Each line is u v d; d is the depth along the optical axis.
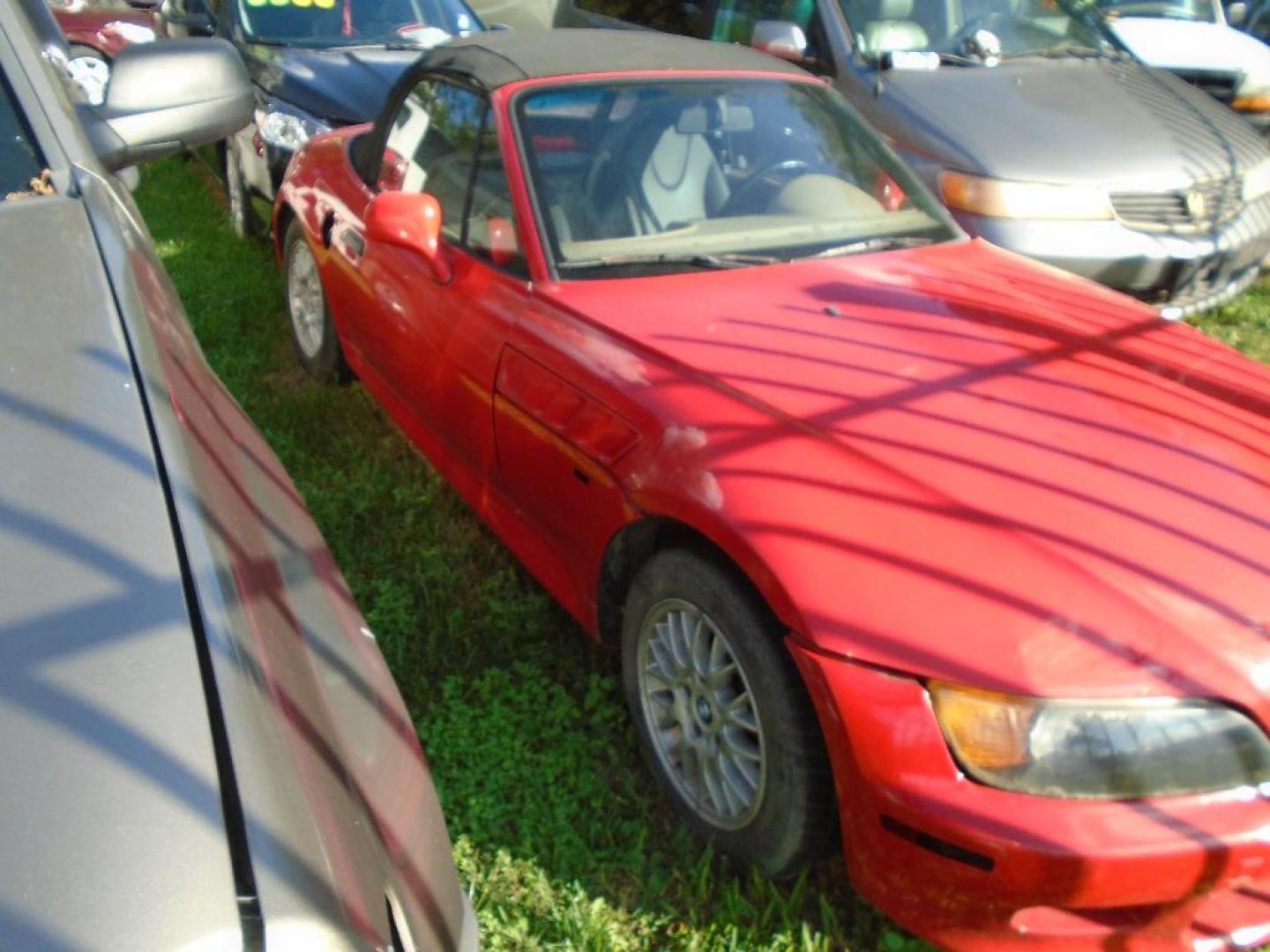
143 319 1.67
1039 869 1.92
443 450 3.64
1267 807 1.98
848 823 2.12
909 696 2.01
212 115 2.68
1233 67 7.30
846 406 2.54
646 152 3.44
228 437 1.77
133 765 1.00
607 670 3.24
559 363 2.91
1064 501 2.28
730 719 2.42
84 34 9.96
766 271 3.24
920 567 2.11
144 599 1.16
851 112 3.92
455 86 3.81
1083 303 3.29
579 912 2.41
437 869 1.46
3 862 0.92
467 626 3.39
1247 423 2.70
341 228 4.31
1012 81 5.68
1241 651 2.02
